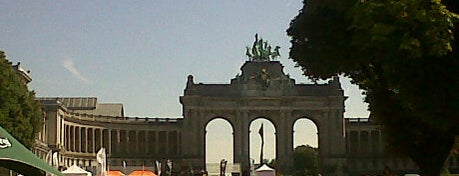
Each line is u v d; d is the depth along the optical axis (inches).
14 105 3892.7
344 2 1649.9
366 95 2007.9
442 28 1459.2
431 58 1514.5
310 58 1892.2
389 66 1537.9
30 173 1524.4
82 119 7667.3
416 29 1462.8
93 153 7775.6
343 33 1765.5
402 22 1465.3
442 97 1536.7
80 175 3339.1
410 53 1473.9
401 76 1541.6
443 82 1526.8
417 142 1841.8
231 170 6712.6
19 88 4030.5
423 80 1535.4
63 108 7076.8
